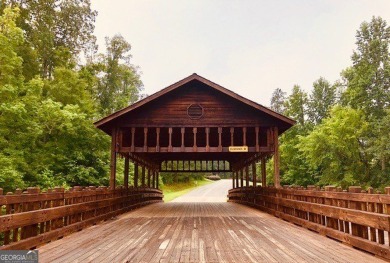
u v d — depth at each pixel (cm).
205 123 1234
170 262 434
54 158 1689
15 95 1459
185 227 773
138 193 1501
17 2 2458
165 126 1230
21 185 1343
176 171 2319
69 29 2878
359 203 532
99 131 1825
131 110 1185
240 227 772
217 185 5338
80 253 487
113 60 3139
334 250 506
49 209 583
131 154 1510
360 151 2573
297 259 448
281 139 3192
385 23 2791
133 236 643
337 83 3366
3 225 437
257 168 4156
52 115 1616
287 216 888
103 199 942
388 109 2394
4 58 1433
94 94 2964
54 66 2627
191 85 1257
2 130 1413
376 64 2697
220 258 455
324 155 2519
